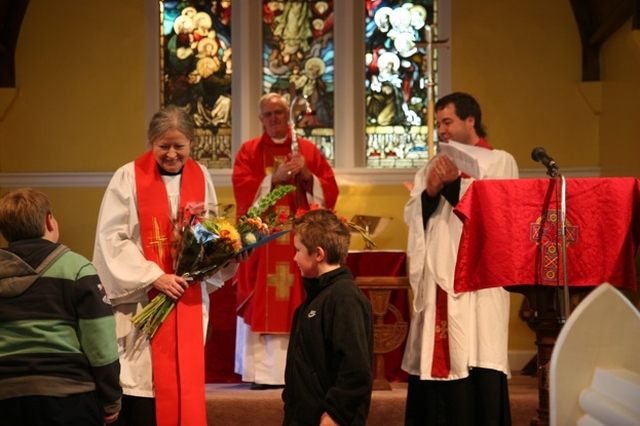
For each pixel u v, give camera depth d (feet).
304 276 10.71
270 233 13.83
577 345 4.78
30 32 22.97
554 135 22.61
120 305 12.37
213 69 23.59
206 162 23.47
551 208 11.38
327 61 23.59
